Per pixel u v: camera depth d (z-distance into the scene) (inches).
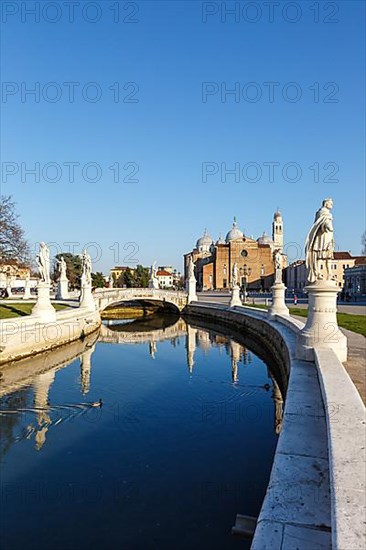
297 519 175.8
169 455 440.8
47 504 344.2
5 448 464.4
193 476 391.9
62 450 457.4
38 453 449.4
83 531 305.6
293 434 250.5
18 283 3422.7
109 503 345.1
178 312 2586.1
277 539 164.7
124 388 743.1
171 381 799.7
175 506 339.0
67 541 293.6
